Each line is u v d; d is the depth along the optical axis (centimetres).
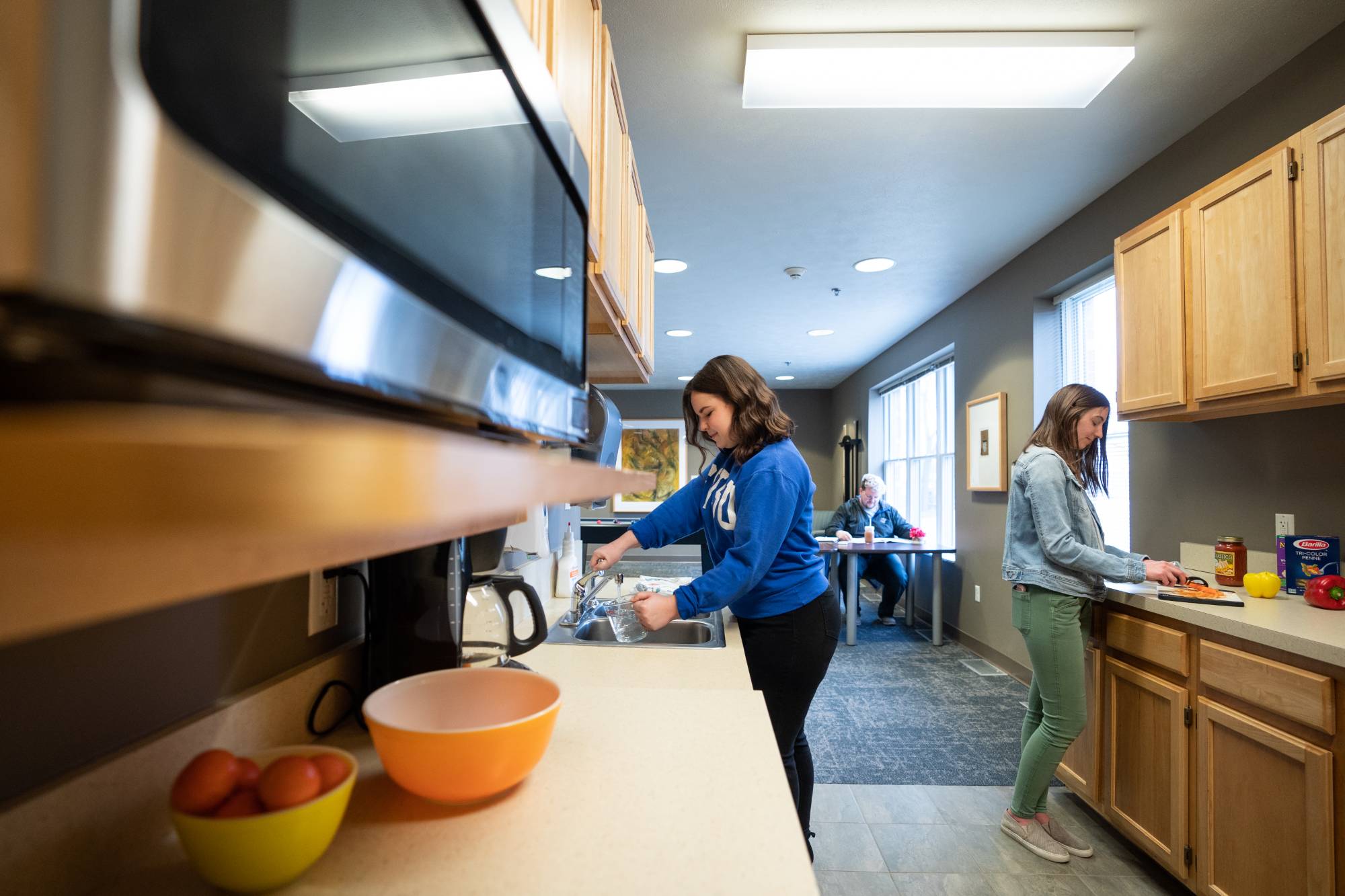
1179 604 167
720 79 201
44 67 17
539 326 71
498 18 57
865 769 243
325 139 36
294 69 34
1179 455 244
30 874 45
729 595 135
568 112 99
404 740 58
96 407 24
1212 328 185
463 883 50
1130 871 180
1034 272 337
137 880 51
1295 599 176
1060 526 183
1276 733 139
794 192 277
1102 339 304
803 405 851
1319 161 154
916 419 570
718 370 159
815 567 160
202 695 63
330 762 54
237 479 16
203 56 26
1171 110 217
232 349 26
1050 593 189
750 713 88
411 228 45
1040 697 200
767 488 142
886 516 516
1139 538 263
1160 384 204
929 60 186
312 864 52
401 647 81
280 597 75
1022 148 241
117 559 15
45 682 48
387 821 60
